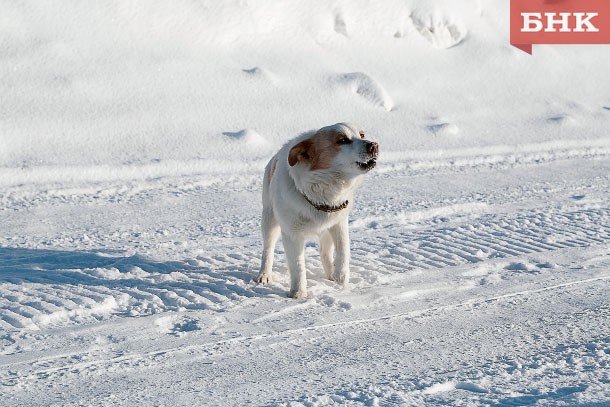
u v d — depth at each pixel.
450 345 6.11
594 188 14.12
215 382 5.31
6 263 8.78
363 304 7.27
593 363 5.60
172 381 5.34
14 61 18.48
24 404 4.91
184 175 15.06
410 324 6.69
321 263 8.80
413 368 5.56
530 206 12.45
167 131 17.48
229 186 14.12
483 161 17.03
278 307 7.14
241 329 6.52
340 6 23.70
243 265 8.73
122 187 13.77
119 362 5.73
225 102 19.11
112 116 17.59
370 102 20.56
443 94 22.06
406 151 17.67
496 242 9.88
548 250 9.50
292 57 21.80
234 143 17.22
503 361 5.70
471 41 24.89
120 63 19.42
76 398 5.02
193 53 20.56
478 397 4.92
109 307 7.12
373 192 13.51
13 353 5.90
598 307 7.17
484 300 7.43
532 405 4.72
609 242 9.91
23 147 15.91
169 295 7.39
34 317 6.68
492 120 21.05
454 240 9.95
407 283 8.02
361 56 22.92
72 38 19.64
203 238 10.31
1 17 19.39
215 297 7.45
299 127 18.84
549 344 6.10
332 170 7.04
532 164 16.83
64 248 9.72
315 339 6.29
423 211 11.81
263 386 5.22
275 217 7.57
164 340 6.23
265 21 22.34
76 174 14.66
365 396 4.95
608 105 23.31
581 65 24.92
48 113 17.17
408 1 24.75
